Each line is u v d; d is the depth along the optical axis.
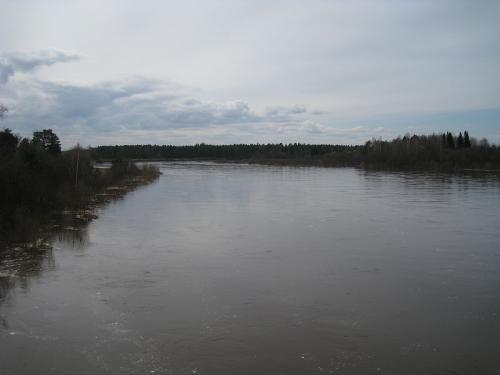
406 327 11.06
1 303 12.37
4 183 22.77
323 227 23.50
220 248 18.83
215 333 10.66
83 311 11.88
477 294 13.34
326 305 12.44
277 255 17.70
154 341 10.24
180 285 14.03
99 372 8.93
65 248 18.64
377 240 20.36
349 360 9.47
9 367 9.07
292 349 9.92
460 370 9.09
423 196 37.41
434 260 17.03
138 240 20.33
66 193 30.22
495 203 32.59
